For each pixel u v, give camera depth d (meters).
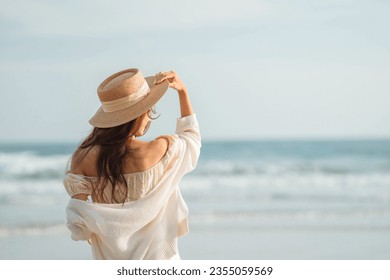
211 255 10.80
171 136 3.62
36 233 13.54
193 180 26.08
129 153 3.48
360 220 15.04
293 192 22.33
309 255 10.89
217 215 15.98
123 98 3.48
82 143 3.55
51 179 26.12
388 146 38.50
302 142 38.38
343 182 25.42
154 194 3.53
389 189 22.81
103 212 3.45
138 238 3.58
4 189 23.77
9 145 38.75
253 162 33.88
